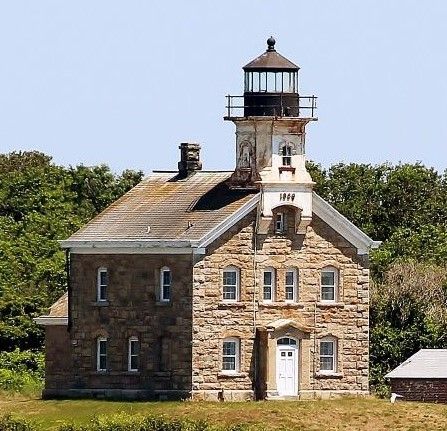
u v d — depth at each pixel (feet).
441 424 643.04
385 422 643.86
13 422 630.74
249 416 643.04
